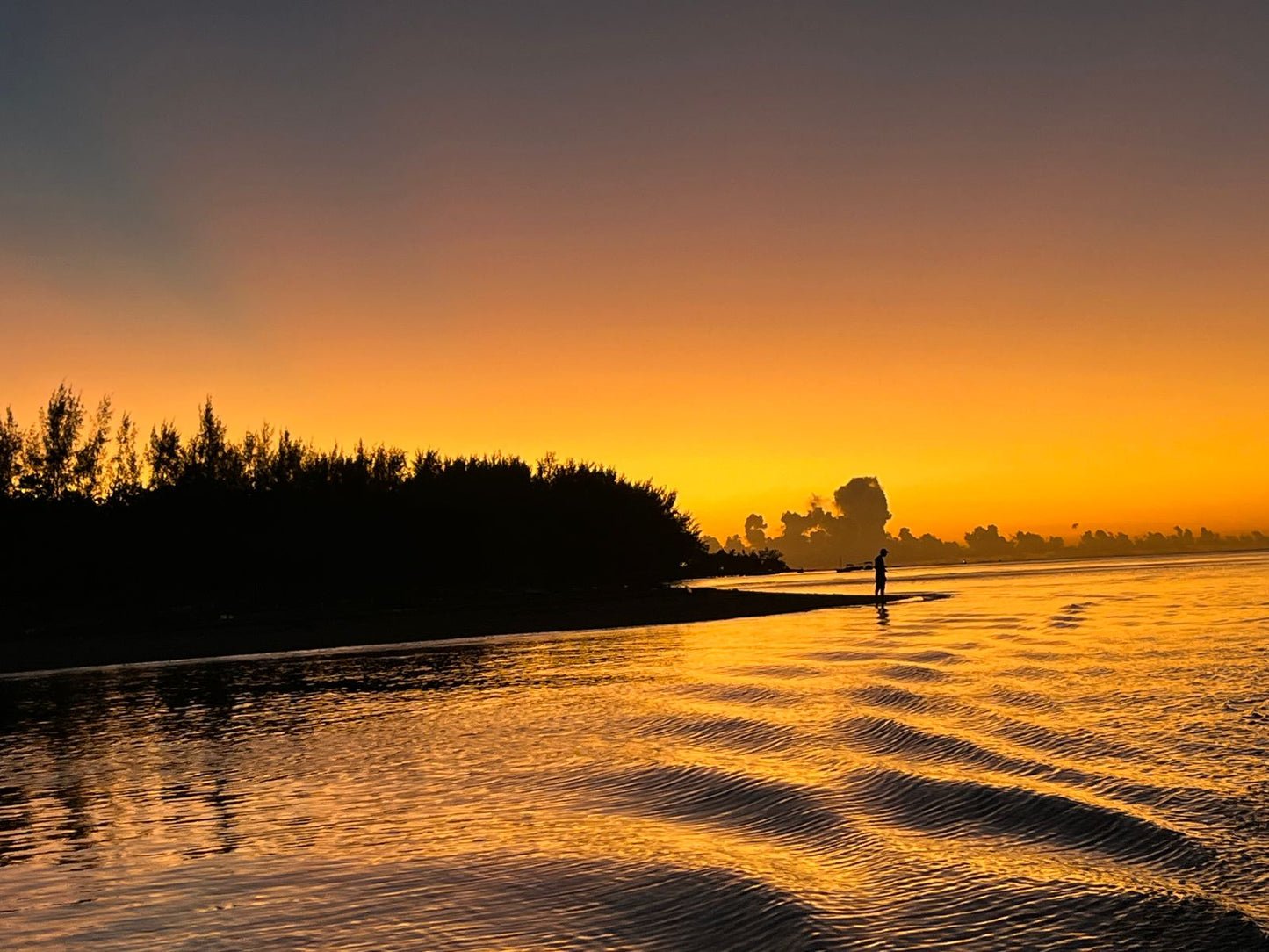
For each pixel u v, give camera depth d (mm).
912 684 21734
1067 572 141625
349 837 10898
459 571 66875
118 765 15312
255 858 10172
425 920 8336
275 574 57188
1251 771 13250
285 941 7883
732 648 31719
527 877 9406
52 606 49656
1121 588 72500
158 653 34000
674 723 17656
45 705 22359
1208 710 17906
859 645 31625
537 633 39500
